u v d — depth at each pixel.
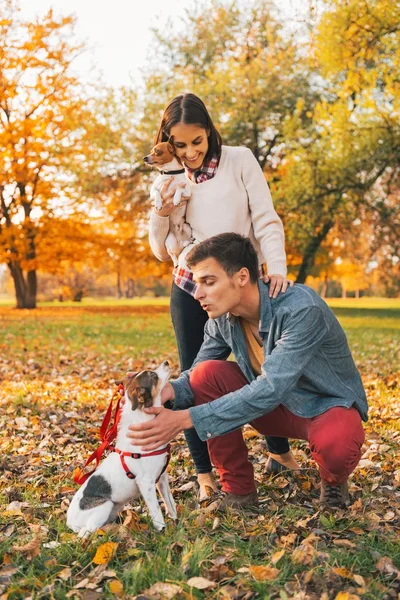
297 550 2.89
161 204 3.88
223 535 3.19
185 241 3.98
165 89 27.73
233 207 3.90
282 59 26.47
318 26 15.22
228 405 3.17
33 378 9.41
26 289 33.00
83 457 4.95
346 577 2.72
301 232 22.34
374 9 15.59
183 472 4.48
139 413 3.17
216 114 26.25
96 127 27.44
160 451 3.20
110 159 27.69
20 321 21.52
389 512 3.50
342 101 20.09
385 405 6.94
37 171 29.09
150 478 3.17
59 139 27.56
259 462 4.66
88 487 3.25
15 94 26.81
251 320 3.42
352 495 3.80
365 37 16.06
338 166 20.66
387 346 13.46
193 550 2.88
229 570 2.80
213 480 4.03
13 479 4.44
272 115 27.27
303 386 3.39
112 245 30.50
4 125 27.75
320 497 3.62
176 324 4.13
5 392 7.95
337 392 3.38
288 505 3.60
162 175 3.95
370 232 24.34
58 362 11.09
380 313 28.50
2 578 2.81
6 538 3.24
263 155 28.30
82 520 3.22
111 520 3.35
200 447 3.97
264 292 3.31
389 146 19.75
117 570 2.87
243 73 26.34
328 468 3.35
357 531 3.20
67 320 22.12
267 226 3.95
